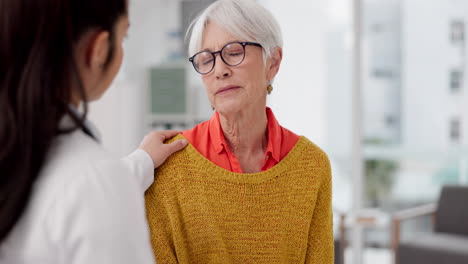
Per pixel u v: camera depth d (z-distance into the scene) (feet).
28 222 1.91
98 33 2.05
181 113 16.02
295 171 3.60
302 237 3.65
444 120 13.21
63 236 1.87
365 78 13.60
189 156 3.46
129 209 2.00
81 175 1.94
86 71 2.11
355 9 13.32
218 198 3.43
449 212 11.13
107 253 1.88
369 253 13.87
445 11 12.96
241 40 3.20
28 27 1.86
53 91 1.95
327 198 3.78
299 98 14.20
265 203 3.49
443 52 13.06
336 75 13.96
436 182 13.39
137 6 16.52
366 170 13.83
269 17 3.28
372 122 13.67
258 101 3.39
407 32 13.24
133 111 16.60
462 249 9.58
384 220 11.25
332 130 14.11
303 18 14.01
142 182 3.10
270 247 3.53
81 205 1.90
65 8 1.90
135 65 16.72
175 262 3.50
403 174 13.62
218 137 3.49
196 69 3.34
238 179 3.42
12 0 1.85
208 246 3.49
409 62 13.30
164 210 3.44
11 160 1.88
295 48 14.08
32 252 1.89
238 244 3.49
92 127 2.28
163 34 16.76
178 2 16.61
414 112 13.38
